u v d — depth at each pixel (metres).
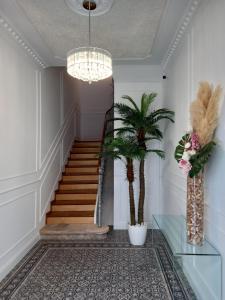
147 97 4.71
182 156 2.46
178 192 3.86
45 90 5.26
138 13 3.18
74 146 7.88
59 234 4.77
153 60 4.89
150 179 5.39
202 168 2.44
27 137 4.20
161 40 3.93
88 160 7.05
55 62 4.85
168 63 4.71
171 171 4.41
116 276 3.26
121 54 4.59
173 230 3.12
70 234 4.77
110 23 3.45
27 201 4.19
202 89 2.48
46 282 3.11
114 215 5.41
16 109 3.75
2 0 2.86
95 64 2.87
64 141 6.91
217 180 2.32
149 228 5.35
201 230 2.52
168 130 4.71
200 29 2.81
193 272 2.84
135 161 5.39
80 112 9.33
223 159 2.19
